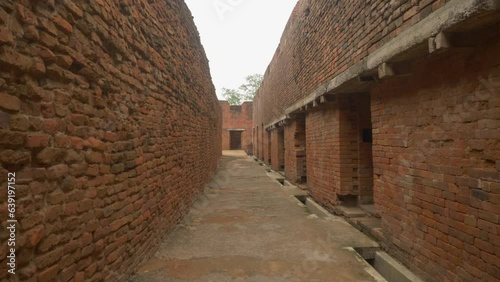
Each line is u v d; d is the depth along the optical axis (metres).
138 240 3.83
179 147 6.12
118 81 3.25
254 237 5.25
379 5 4.22
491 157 2.78
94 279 2.74
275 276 3.77
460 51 3.04
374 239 5.12
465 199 3.09
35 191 1.98
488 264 2.81
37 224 1.99
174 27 5.70
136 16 3.72
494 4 2.31
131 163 3.59
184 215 6.59
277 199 8.67
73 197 2.41
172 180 5.56
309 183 9.34
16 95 1.82
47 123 2.09
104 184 2.92
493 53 2.74
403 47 3.46
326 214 7.13
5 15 1.71
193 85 7.89
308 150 9.38
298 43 9.81
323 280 3.68
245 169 17.75
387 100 4.55
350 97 6.83
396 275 4.11
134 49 3.69
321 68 7.12
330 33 6.41
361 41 4.82
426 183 3.69
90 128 2.67
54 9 2.13
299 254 4.48
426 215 3.70
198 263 4.13
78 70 2.48
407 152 4.07
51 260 2.13
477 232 2.94
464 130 3.09
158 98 4.68
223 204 7.98
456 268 3.21
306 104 8.43
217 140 18.41
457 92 3.18
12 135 1.79
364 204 6.77
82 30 2.50
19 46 1.83
